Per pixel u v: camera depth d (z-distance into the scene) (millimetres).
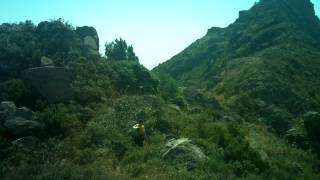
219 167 17891
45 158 17969
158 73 37594
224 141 22188
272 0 110500
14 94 23453
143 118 23578
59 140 20078
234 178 16734
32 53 27844
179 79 84438
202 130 23703
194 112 31359
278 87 50344
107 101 25703
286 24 88875
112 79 29641
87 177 14742
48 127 20938
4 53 26875
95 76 28438
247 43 84000
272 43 78938
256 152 20922
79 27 35719
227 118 33500
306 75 63031
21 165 16703
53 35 31000
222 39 104812
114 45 37750
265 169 20203
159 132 22328
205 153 19562
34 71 24453
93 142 20016
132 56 37625
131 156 18250
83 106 24422
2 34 29484
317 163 28922
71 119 21828
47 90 24094
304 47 78000
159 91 33344
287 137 35031
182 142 19281
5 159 17906
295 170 24141
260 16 103062
